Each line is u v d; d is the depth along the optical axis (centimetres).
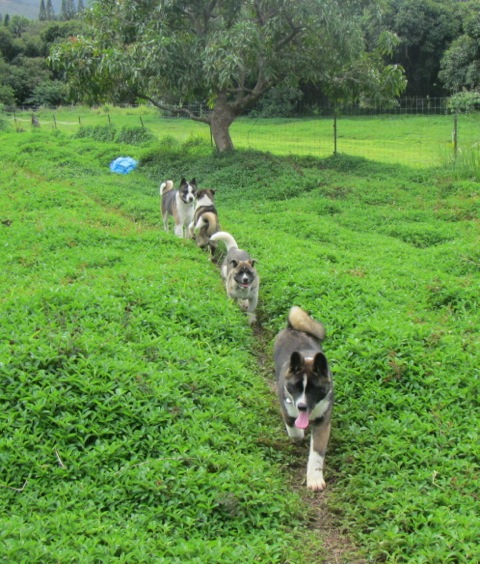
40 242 568
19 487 275
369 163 955
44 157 1055
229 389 349
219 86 855
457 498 280
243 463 299
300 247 570
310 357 315
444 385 350
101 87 966
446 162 913
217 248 590
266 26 895
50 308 390
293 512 282
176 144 1241
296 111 2153
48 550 229
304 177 860
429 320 426
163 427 312
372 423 331
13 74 2669
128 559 232
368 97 1048
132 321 390
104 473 282
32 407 304
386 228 670
